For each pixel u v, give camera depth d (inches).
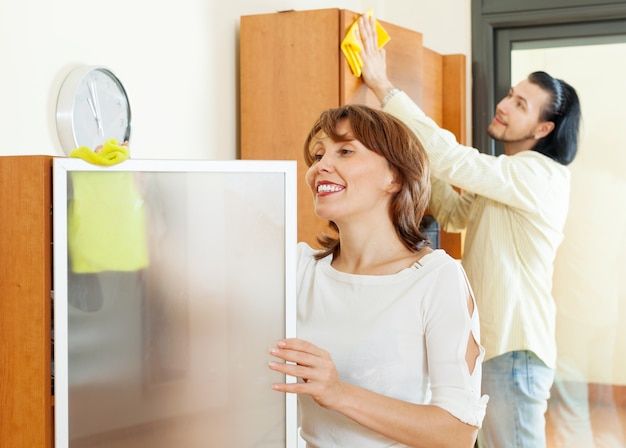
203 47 90.5
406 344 50.4
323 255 56.8
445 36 125.9
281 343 45.8
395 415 46.9
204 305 46.7
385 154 52.1
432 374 49.5
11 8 63.0
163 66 83.1
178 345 46.5
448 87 121.3
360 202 52.2
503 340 94.7
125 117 75.6
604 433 119.2
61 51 68.5
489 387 96.0
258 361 47.1
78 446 45.4
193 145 88.8
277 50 95.3
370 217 53.3
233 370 46.9
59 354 44.4
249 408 47.1
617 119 119.7
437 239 112.7
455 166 92.0
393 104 93.8
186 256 46.4
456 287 50.1
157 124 82.2
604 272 119.6
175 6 85.0
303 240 95.3
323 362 45.7
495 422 96.1
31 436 45.3
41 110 66.4
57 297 44.3
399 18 129.0
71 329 45.1
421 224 109.8
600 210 120.2
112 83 73.7
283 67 95.0
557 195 95.1
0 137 61.9
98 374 45.6
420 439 47.3
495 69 125.3
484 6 123.4
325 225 94.1
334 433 51.9
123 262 45.8
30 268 44.9
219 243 46.7
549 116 102.3
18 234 44.9
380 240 53.6
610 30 119.7
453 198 107.8
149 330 46.1
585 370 120.0
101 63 73.7
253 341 47.0
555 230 96.0
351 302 52.3
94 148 71.1
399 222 53.3
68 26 69.3
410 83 104.5
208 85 91.7
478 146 124.1
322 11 93.4
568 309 121.0
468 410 47.8
